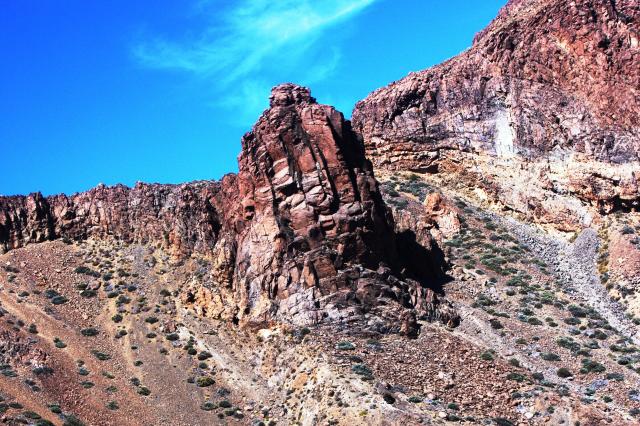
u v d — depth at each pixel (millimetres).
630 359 119000
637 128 153250
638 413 106438
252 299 121375
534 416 104188
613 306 132375
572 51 161875
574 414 103188
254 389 110750
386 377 106812
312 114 128375
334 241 121750
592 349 121562
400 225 139250
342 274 119125
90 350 117812
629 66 157125
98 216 143125
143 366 115812
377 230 124375
